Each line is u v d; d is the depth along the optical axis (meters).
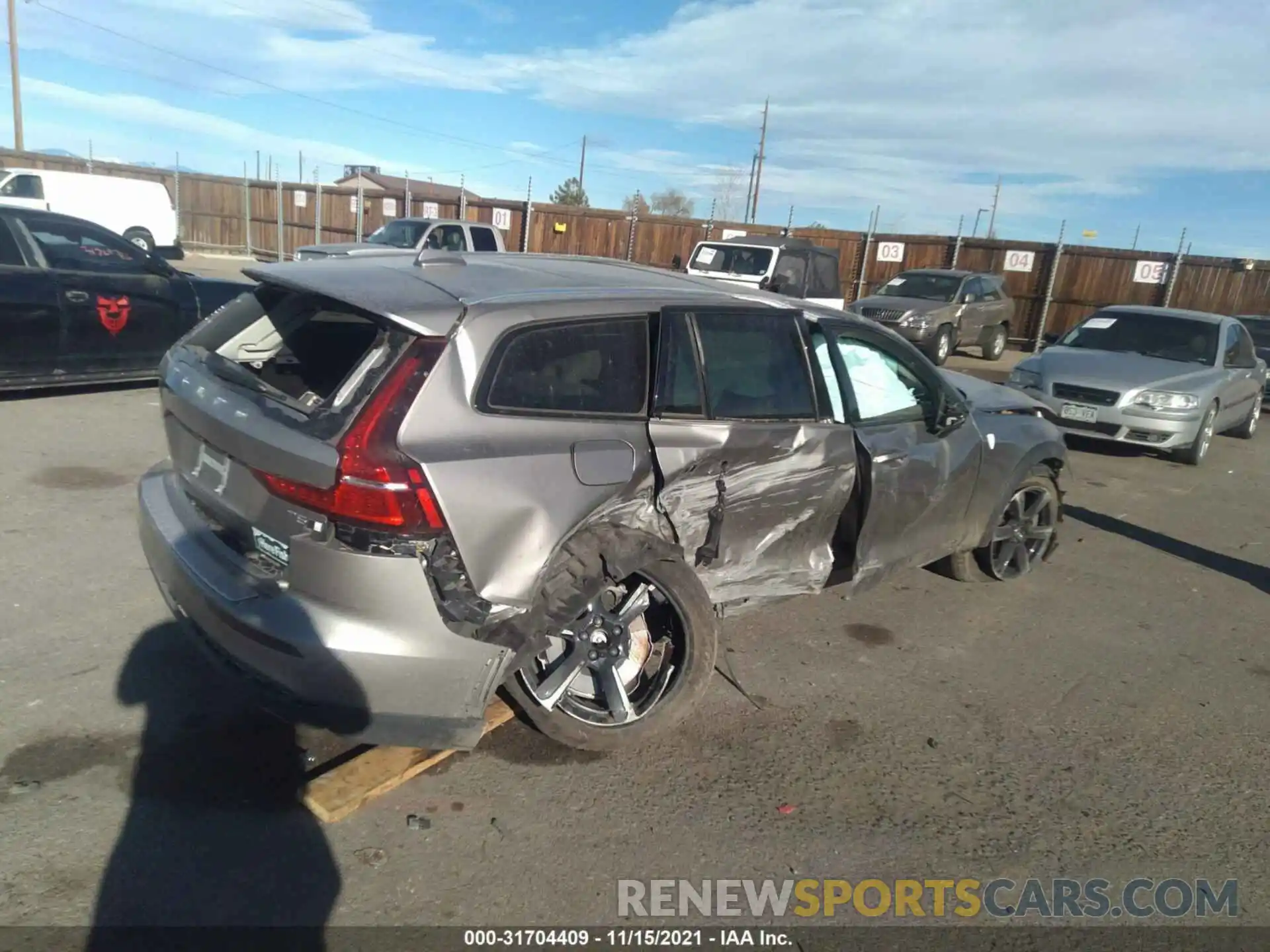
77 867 2.58
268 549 2.81
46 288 7.16
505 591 2.80
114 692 3.45
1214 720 4.10
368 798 2.97
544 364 3.00
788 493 3.72
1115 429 9.58
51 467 5.99
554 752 3.36
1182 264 19.78
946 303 17.08
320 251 14.52
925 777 3.44
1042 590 5.60
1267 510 8.24
